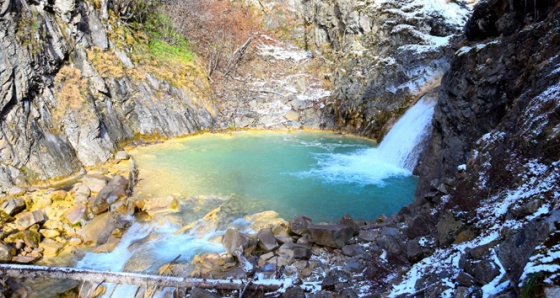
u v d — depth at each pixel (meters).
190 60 24.28
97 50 18.48
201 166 16.11
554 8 8.41
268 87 25.78
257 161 17.12
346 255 8.52
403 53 22.16
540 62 7.86
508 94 8.90
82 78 16.97
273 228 10.30
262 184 14.28
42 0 15.60
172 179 14.48
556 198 5.07
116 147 17.19
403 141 16.98
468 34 12.52
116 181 12.73
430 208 8.26
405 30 22.80
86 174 14.08
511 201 5.93
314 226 9.27
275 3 31.06
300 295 6.67
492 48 9.83
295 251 8.62
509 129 7.53
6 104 13.29
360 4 25.06
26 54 14.18
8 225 10.64
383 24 23.77
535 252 3.84
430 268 5.97
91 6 18.55
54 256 9.69
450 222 6.75
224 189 13.68
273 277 7.75
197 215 11.64
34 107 14.45
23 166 13.30
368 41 24.33
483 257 5.04
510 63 9.07
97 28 18.70
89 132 15.77
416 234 7.90
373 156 18.30
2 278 8.16
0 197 12.12
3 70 13.27
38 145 13.97
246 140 20.84
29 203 11.84
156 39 23.52
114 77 18.59
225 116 23.33
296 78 26.47
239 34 28.52
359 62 23.92
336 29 27.12
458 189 7.62
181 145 19.19
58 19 16.61
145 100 19.75
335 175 15.45
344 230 8.95
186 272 8.44
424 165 12.32
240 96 24.78
